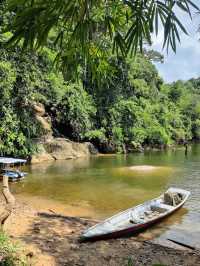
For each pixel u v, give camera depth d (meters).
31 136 25.59
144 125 39.03
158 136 40.34
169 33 2.25
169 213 11.52
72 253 7.19
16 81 22.66
